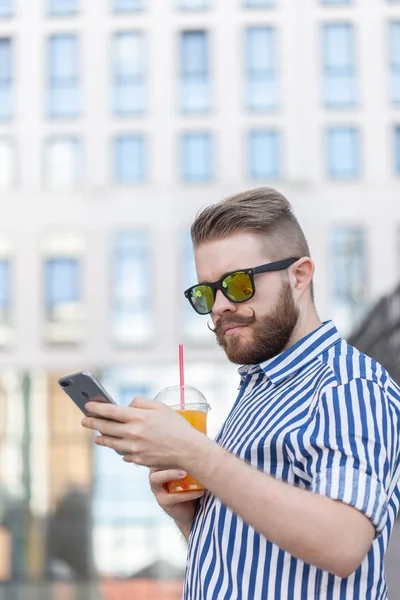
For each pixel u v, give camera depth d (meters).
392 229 22.28
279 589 1.66
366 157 22.44
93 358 22.19
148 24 22.80
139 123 22.69
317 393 1.72
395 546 5.80
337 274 22.19
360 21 22.67
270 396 1.85
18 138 22.72
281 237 1.88
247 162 22.55
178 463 1.58
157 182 22.58
